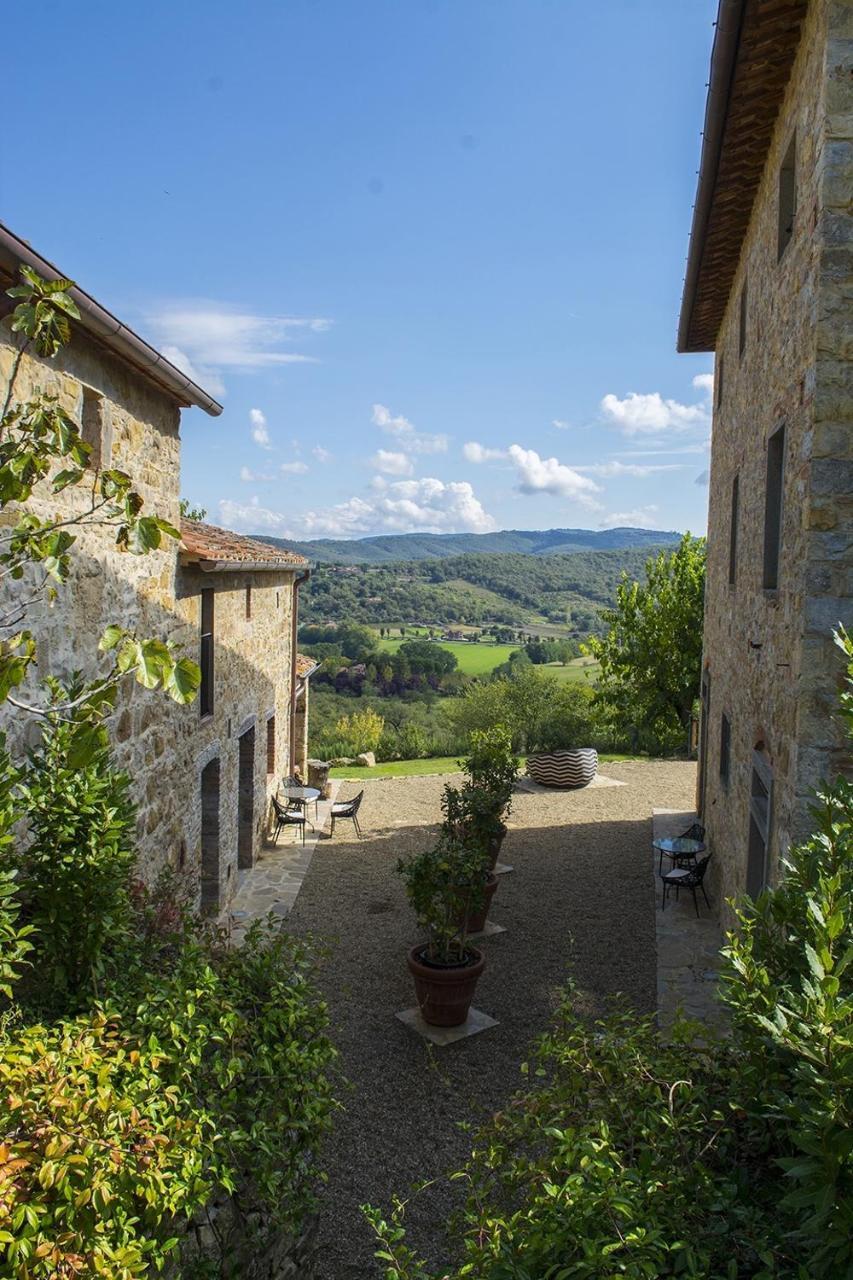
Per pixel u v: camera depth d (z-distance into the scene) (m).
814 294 5.02
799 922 2.91
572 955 9.20
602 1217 2.31
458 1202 5.40
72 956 3.93
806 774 5.04
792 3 5.12
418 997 7.72
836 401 4.95
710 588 12.05
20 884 3.78
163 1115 3.02
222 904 10.21
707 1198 2.53
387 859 12.82
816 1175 2.03
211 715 9.59
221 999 3.97
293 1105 3.89
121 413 6.55
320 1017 4.34
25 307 3.49
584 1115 3.09
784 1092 2.54
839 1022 2.09
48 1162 2.39
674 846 10.84
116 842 4.07
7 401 3.64
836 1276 2.04
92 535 6.14
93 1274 2.28
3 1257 2.22
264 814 13.15
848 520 4.97
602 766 20.41
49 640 5.53
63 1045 2.93
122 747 6.80
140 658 3.17
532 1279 2.29
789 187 6.27
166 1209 2.79
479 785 11.35
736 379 9.00
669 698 19.52
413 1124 6.23
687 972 8.62
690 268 8.51
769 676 6.31
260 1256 4.02
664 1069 3.08
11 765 4.04
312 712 31.55
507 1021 7.79
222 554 8.64
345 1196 5.46
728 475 9.74
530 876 11.96
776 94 6.06
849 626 4.97
